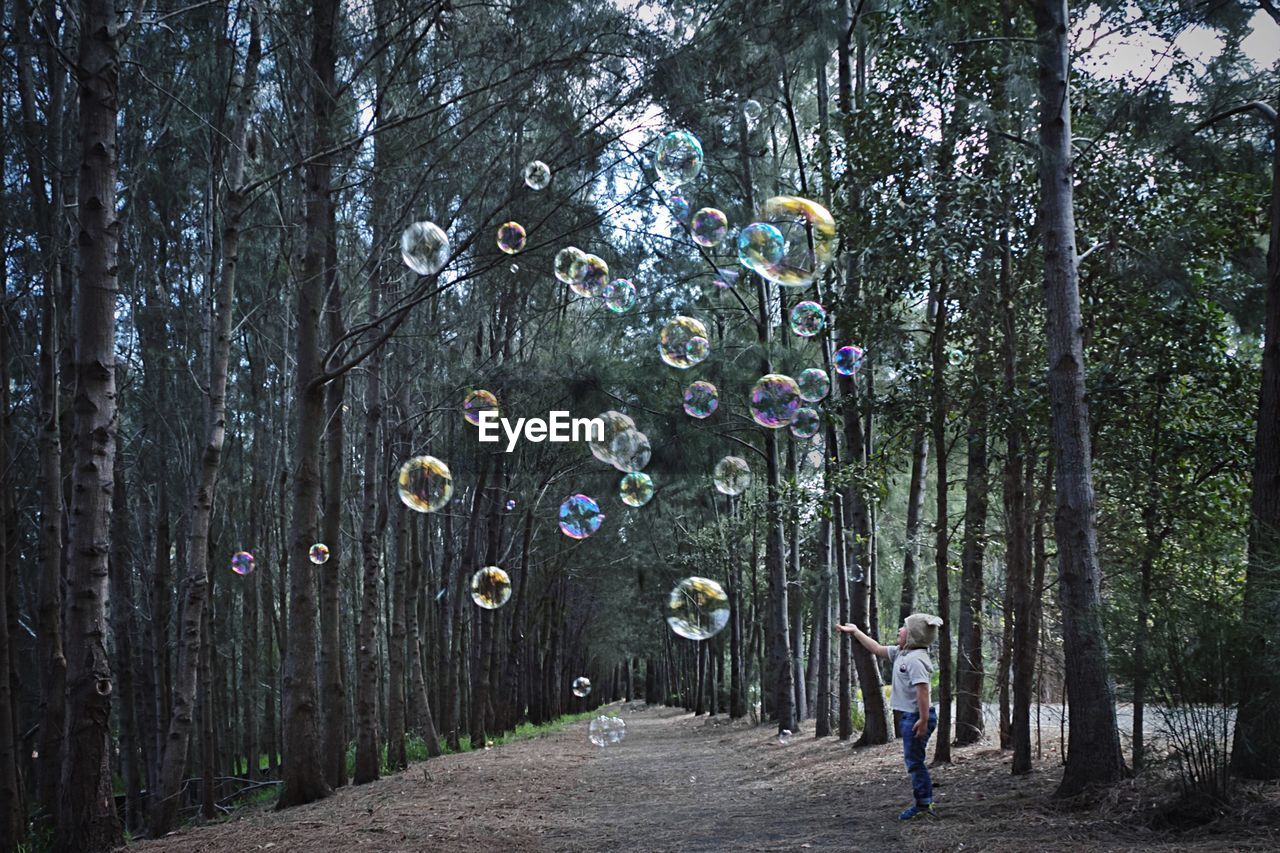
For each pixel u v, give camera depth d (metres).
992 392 8.84
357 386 22.89
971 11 9.41
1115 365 8.57
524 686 35.72
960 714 11.56
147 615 18.45
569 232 11.22
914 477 13.82
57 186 11.93
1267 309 7.50
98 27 8.11
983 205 8.80
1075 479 7.29
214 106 11.70
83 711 7.73
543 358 17.95
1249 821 5.26
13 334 13.76
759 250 8.94
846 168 10.41
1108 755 6.87
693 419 17.39
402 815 8.84
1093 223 8.87
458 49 11.95
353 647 28.05
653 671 72.00
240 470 19.81
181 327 16.73
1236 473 8.94
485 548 28.11
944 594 9.77
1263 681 5.53
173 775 9.58
